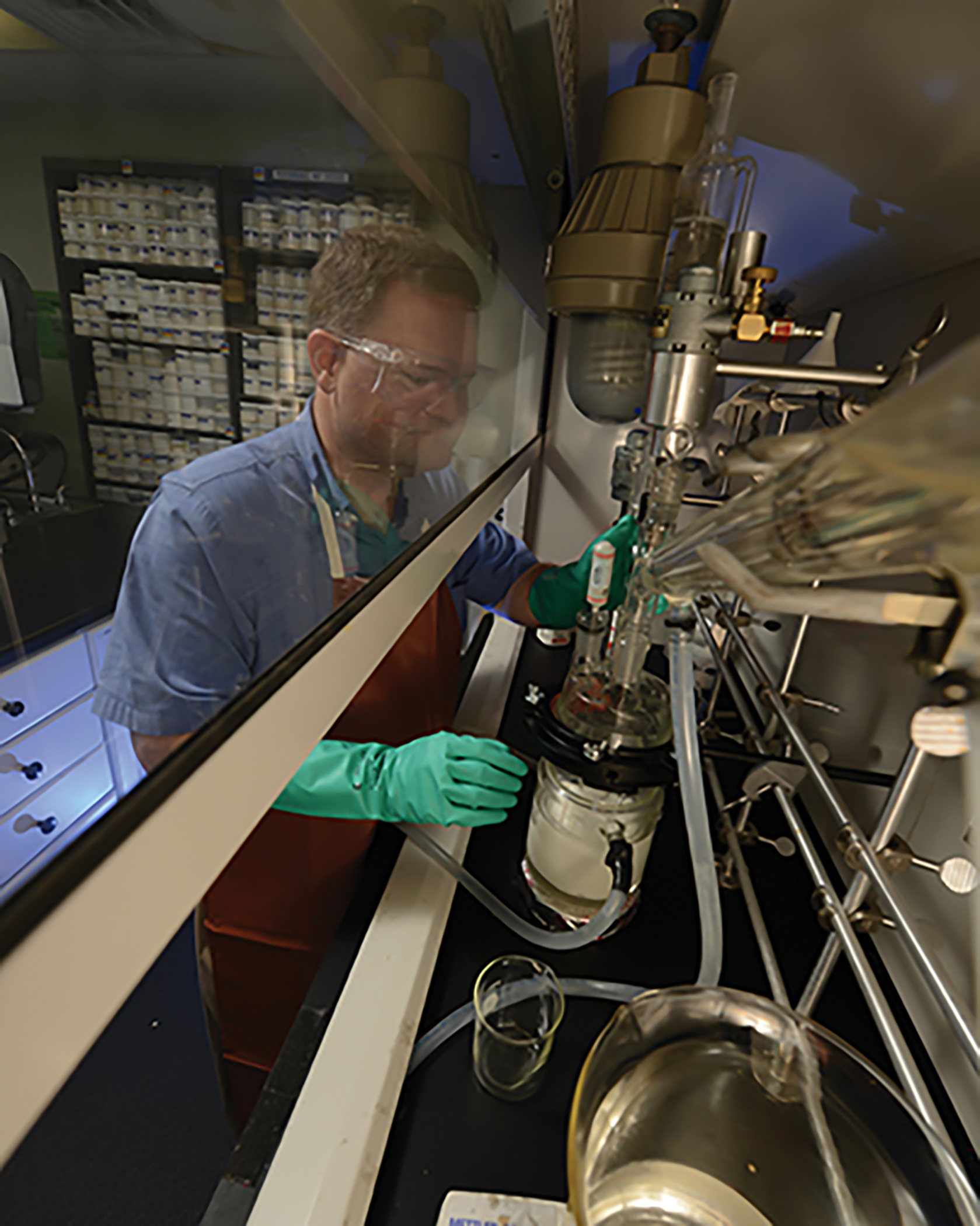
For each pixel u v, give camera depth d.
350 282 0.53
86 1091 1.38
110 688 0.46
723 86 0.53
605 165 0.77
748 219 0.86
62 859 0.23
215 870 0.31
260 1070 1.13
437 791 0.74
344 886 0.94
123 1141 1.30
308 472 0.56
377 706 1.05
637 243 0.74
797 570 0.26
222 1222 0.43
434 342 0.67
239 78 0.35
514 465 1.32
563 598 1.38
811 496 0.23
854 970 0.52
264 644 0.53
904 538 0.20
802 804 0.89
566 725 0.66
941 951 0.55
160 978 1.60
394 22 0.44
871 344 0.93
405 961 0.62
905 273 0.79
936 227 0.59
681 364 0.64
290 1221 0.43
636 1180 0.39
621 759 0.61
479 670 1.32
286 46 0.32
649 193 0.73
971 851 0.43
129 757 0.47
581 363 1.00
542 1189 0.48
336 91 0.36
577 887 0.68
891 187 0.56
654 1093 0.41
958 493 0.17
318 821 0.88
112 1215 1.20
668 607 0.56
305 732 0.40
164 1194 1.23
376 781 0.78
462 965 0.65
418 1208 0.46
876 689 0.74
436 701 1.16
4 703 0.48
